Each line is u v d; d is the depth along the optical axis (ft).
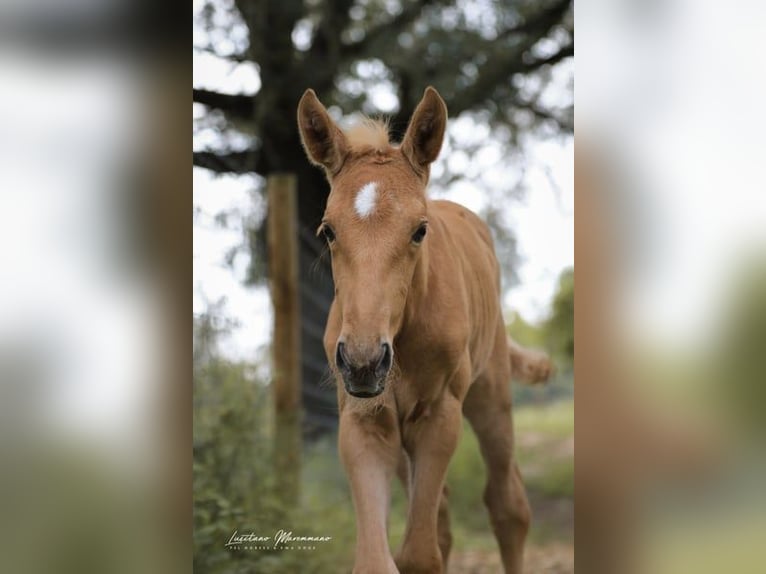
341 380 11.92
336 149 11.82
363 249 10.54
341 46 30.48
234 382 18.51
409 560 11.75
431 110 11.61
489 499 15.65
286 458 18.97
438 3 30.53
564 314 36.14
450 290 12.56
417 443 12.50
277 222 19.86
